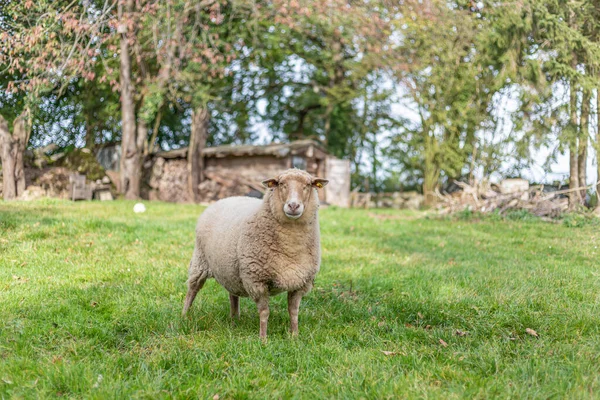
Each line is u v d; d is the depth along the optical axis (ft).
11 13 42.70
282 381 12.27
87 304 18.26
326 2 59.16
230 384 11.91
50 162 61.31
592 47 43.62
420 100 78.33
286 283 15.14
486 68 69.15
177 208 53.16
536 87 51.24
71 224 32.86
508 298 19.16
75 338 15.06
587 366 12.69
